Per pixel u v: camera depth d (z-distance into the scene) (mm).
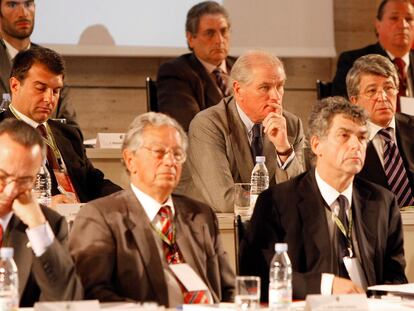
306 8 13578
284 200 6992
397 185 8852
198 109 11094
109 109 13555
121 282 6074
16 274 5504
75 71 13414
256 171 8336
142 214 6203
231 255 7918
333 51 13711
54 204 7680
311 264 6848
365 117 6953
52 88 8414
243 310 5613
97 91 13516
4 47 11000
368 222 7012
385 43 12211
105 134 10500
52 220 6148
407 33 12141
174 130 6285
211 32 11406
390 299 6320
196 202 6551
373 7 14242
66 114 10836
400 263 7102
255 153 8641
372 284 6859
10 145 5801
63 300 5727
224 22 11484
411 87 12195
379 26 12266
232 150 8609
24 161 5797
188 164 8766
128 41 12984
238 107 8711
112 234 6102
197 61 11375
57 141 8594
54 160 8453
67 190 8445
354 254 6918
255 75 8531
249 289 5617
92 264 6004
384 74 9031
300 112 14125
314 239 6863
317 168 7043
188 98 11055
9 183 5793
